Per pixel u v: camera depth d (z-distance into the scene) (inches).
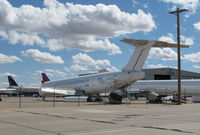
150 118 636.7
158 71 3491.6
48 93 2028.8
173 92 2069.4
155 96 1729.8
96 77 1802.4
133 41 1456.7
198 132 419.8
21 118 629.3
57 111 856.3
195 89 1962.4
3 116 679.1
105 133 404.5
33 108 1027.3
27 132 416.2
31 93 4288.9
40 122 549.0
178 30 1519.4
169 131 428.8
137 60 1551.4
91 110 909.2
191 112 834.2
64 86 1982.0
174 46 1462.8
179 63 1525.6
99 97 1868.8
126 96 1649.9
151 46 1476.4
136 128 462.0
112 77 1669.5
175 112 832.3
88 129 448.8
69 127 472.7
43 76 2642.7
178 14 1519.4
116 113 782.5
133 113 784.9
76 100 1836.9
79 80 1908.2
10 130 437.7
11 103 1530.5
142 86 2196.1
